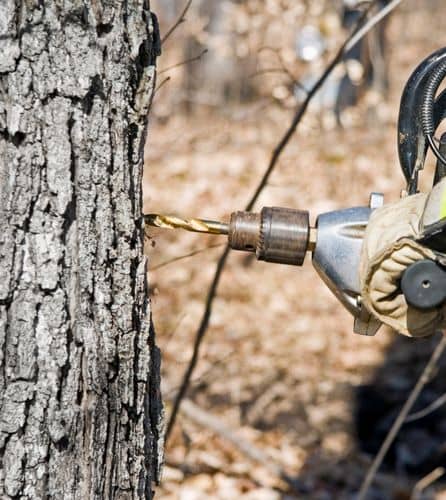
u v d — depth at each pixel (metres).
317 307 15.27
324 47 17.44
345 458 11.14
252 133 20.69
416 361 13.70
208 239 16.22
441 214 3.21
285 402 12.55
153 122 22.16
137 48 3.70
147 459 4.01
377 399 12.70
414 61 28.83
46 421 3.60
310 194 18.20
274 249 3.76
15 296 3.51
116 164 3.66
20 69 3.44
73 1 3.50
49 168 3.50
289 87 12.79
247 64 21.50
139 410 3.84
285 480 9.88
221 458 10.30
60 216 3.53
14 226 3.48
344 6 17.30
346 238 3.68
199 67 21.95
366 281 3.41
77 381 3.63
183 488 9.58
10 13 3.41
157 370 4.09
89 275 3.61
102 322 3.67
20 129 3.44
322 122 20.42
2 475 3.58
